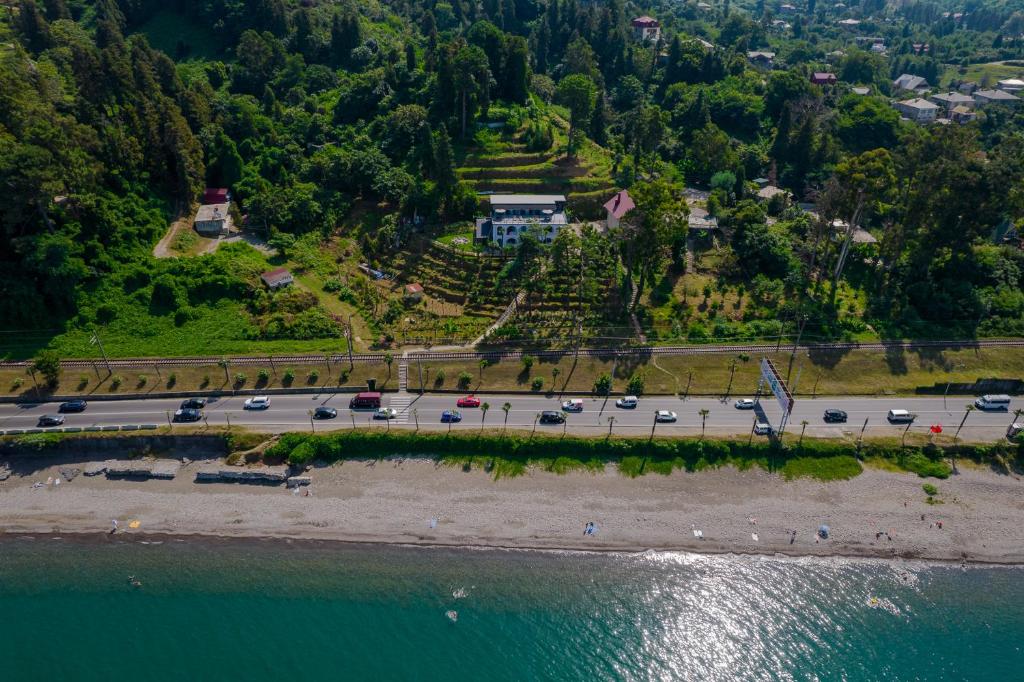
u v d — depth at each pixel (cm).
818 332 12169
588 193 15725
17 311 11275
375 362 11262
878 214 15362
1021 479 9656
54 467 9594
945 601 8088
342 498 9188
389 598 7938
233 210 14788
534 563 8394
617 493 9331
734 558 8531
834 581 8294
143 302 11912
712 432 10081
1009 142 13412
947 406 10894
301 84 19238
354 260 14162
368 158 15188
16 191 10938
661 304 12788
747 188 16512
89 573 8156
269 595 7938
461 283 13325
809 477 9581
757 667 7388
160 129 14312
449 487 9362
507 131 17350
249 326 11869
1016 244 15412
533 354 11512
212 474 9431
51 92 13812
